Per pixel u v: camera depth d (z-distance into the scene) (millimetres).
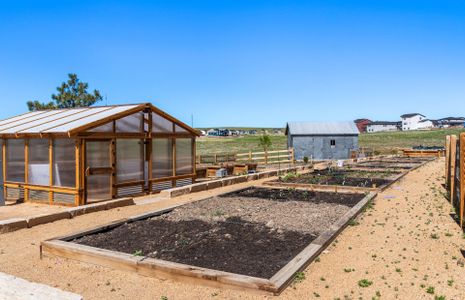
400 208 11469
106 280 6219
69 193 12602
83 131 12430
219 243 7770
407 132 94875
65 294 4430
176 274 6098
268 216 10133
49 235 8945
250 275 6055
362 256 7109
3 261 7180
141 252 7113
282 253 7121
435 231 8797
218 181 16953
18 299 4309
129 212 11461
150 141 14977
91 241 7992
